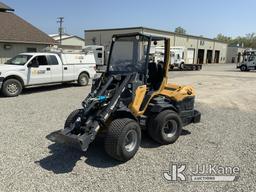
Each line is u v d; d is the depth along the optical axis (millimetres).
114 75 5320
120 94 4918
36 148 5332
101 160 4863
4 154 5008
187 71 30906
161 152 5289
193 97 6586
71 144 4434
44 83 12500
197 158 5047
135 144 4949
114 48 5848
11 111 8352
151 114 5602
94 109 4781
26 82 11625
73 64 13906
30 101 10047
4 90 10844
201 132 6641
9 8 23938
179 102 6113
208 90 14562
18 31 21562
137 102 5148
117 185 4020
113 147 4602
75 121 4793
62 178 4188
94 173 4375
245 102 11164
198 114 6754
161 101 5770
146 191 3875
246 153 5348
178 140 5992
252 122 7805
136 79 5215
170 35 44000
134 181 4148
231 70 34156
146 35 5402
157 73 5945
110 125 4691
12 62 12016
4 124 6902
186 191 3908
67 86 14375
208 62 59281
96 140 5688
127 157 4770
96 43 41906
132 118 5023
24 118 7531
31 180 4094
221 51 63875
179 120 5793
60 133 4695
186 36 48969
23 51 21156
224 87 16062
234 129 7000
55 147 5398
